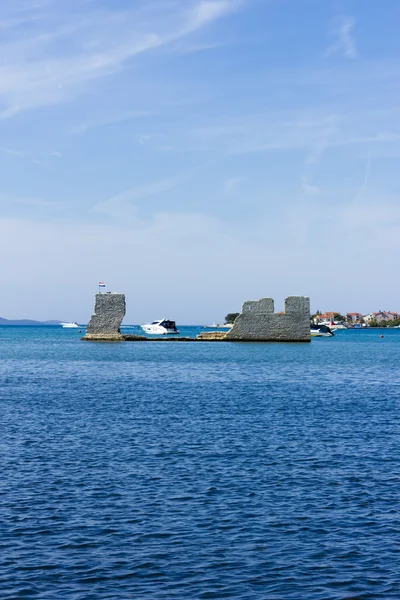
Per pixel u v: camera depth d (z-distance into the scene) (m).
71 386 68.81
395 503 26.38
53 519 24.28
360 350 147.62
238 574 19.86
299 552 21.45
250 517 24.67
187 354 123.94
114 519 24.34
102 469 31.38
